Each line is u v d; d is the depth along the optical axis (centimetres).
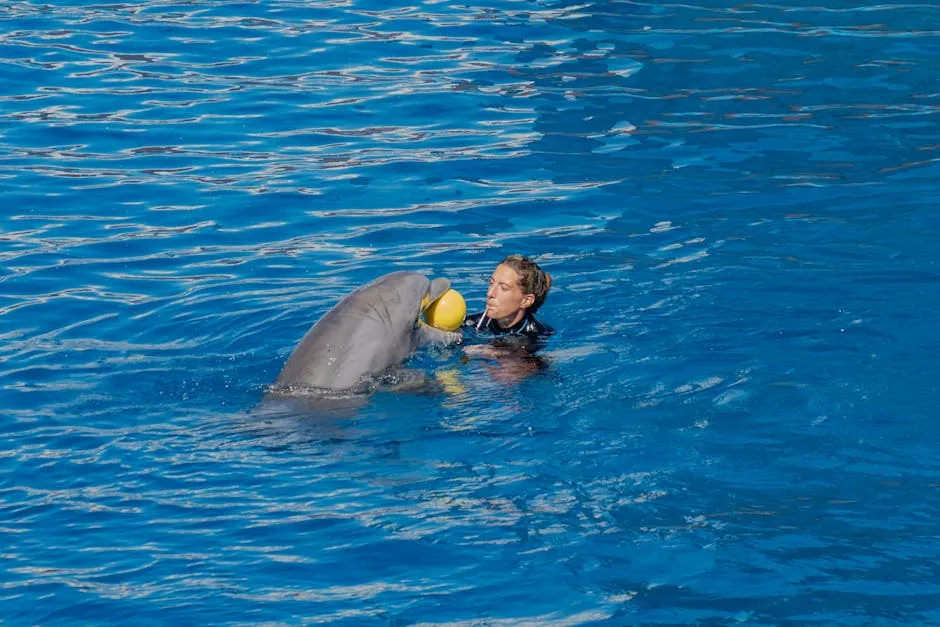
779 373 2191
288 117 3947
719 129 3728
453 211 3198
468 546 1662
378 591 1564
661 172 3416
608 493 1795
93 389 2228
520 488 1817
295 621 1502
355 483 1839
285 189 3378
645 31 4744
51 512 1769
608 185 3338
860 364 2217
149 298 2706
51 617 1519
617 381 2194
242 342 2450
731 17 4891
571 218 3123
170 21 4962
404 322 2270
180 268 2883
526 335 2420
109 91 4153
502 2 5216
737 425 2005
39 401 2175
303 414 2086
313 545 1672
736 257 2800
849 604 1510
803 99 3966
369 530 1705
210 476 1867
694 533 1681
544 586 1568
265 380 2261
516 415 2062
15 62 4403
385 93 4141
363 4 5222
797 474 1841
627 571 1597
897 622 1474
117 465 1911
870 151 3509
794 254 2802
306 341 2223
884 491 1783
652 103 3978
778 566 1596
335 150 3672
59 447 1981
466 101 4047
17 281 2797
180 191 3372
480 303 2642
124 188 3394
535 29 4809
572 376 2222
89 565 1631
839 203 3130
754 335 2367
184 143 3734
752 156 3509
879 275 2645
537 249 2930
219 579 1595
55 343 2461
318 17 5025
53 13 5041
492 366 2280
